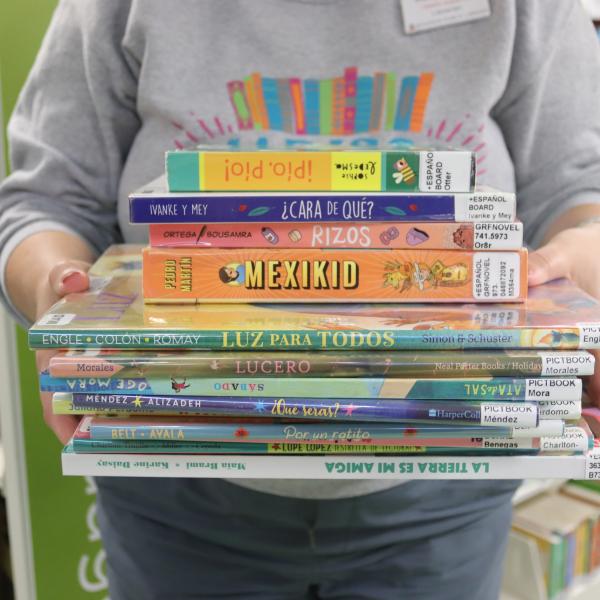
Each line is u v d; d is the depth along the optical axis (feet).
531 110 2.69
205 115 2.57
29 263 2.39
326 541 2.66
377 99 2.60
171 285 1.92
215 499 2.62
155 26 2.49
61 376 1.72
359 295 1.93
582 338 1.72
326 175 1.87
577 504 6.70
